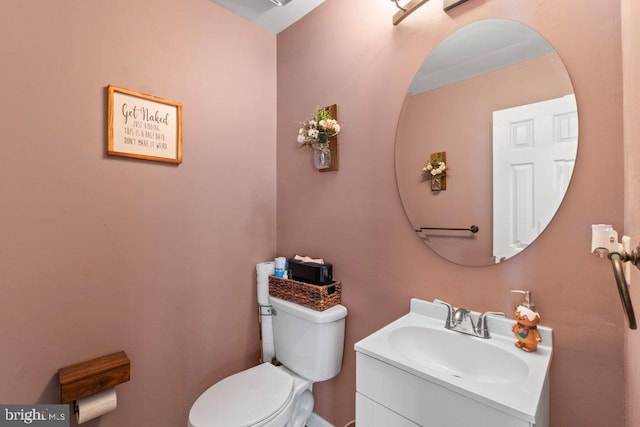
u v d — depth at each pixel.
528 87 0.97
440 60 1.16
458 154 1.12
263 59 1.80
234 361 1.65
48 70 1.08
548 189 0.93
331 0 1.56
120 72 1.24
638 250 0.56
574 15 0.88
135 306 1.29
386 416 0.89
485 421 0.71
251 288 1.73
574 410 0.89
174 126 1.40
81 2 1.15
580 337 0.88
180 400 1.43
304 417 1.49
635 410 0.69
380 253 1.35
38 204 1.06
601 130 0.84
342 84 1.50
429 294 1.20
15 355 1.02
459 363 1.02
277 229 1.86
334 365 1.43
